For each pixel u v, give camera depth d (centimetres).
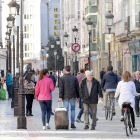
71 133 2942
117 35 8325
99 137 2734
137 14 7219
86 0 11612
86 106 3111
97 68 11981
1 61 11019
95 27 11319
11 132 3000
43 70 3234
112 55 9812
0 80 8188
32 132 3002
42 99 3188
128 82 2867
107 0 9475
